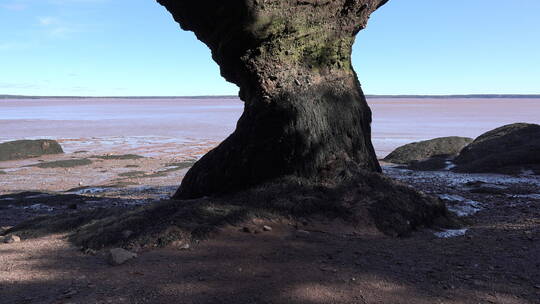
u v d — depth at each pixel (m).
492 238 5.99
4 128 53.56
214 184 7.66
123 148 30.94
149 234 5.62
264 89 7.34
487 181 12.16
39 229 6.88
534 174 13.41
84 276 4.60
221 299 4.04
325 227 6.12
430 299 4.04
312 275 4.57
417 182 12.18
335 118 7.42
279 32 7.10
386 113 103.50
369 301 4.01
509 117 75.81
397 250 5.40
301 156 7.07
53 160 23.91
